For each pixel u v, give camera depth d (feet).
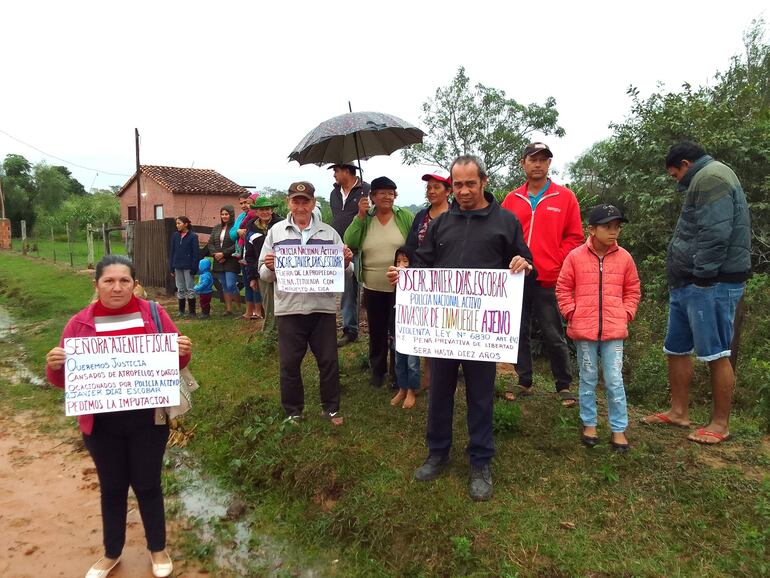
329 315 14.97
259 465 14.05
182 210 93.61
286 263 14.28
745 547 9.70
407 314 11.77
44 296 41.32
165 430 10.00
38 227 132.67
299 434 14.51
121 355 9.36
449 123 81.00
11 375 23.54
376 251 16.37
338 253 14.47
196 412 18.03
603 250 12.89
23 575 10.57
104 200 148.56
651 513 10.82
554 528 10.57
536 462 12.76
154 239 40.96
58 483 14.26
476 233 11.37
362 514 11.46
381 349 17.58
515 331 10.92
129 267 9.48
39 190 162.71
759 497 10.66
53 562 10.96
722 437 13.34
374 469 12.89
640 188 33.45
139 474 9.91
